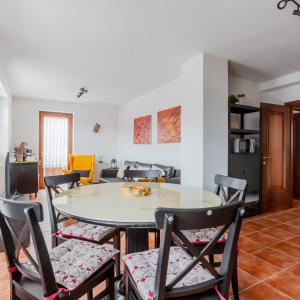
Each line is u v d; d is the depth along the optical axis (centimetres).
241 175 366
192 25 253
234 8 223
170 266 126
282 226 334
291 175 433
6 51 321
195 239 160
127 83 481
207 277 117
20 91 548
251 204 389
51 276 107
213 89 332
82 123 696
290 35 277
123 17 237
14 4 215
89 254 138
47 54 331
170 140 473
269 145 405
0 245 245
